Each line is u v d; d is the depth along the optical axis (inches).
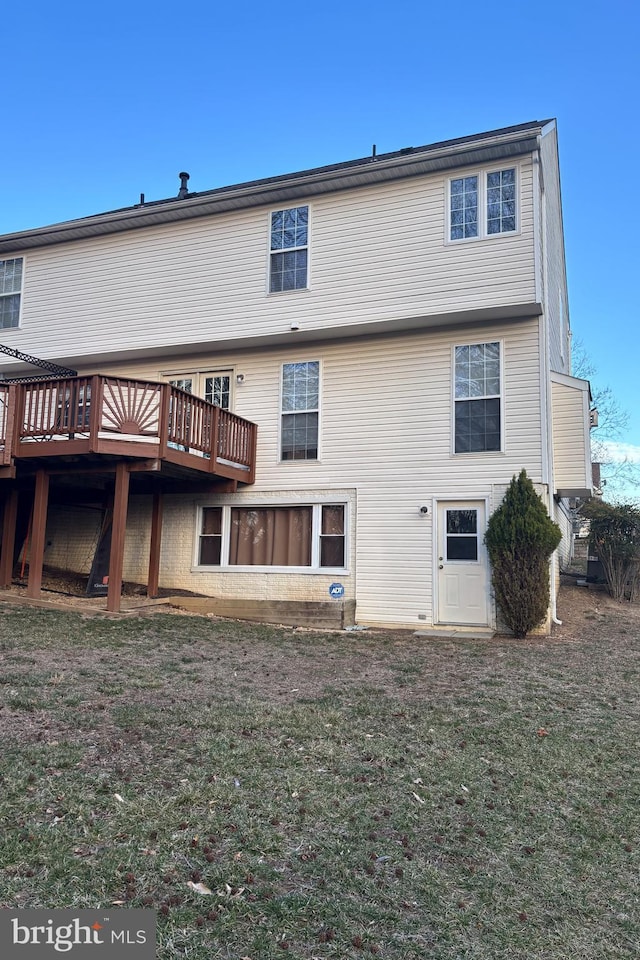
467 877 128.2
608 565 544.7
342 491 467.8
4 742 178.5
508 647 366.0
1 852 124.7
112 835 134.1
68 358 542.6
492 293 425.4
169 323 514.3
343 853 133.6
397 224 457.1
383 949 105.0
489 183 436.1
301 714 223.3
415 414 454.3
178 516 517.3
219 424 454.3
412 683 278.1
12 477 412.5
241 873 123.6
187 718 209.9
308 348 490.9
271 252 492.4
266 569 482.6
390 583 446.3
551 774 182.1
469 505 434.9
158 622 393.4
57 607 410.3
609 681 289.9
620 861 137.8
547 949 108.0
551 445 427.5
